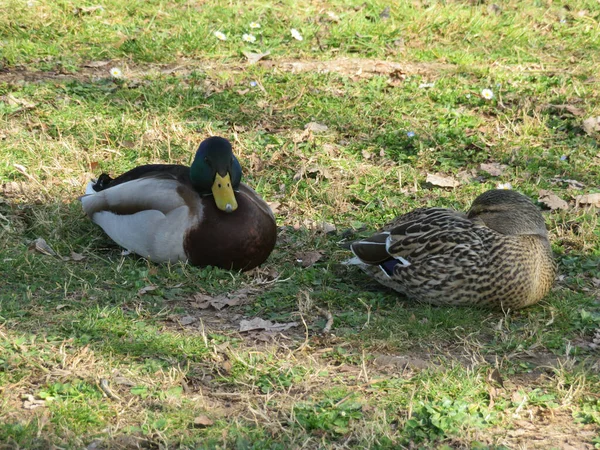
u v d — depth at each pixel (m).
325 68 14.05
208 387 6.57
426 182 10.80
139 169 9.09
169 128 11.62
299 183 10.58
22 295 7.79
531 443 6.00
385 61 14.41
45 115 11.88
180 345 7.06
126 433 5.89
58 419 5.93
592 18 16.67
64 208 9.62
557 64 14.78
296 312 7.79
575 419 6.30
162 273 8.31
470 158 11.53
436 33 15.77
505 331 7.57
